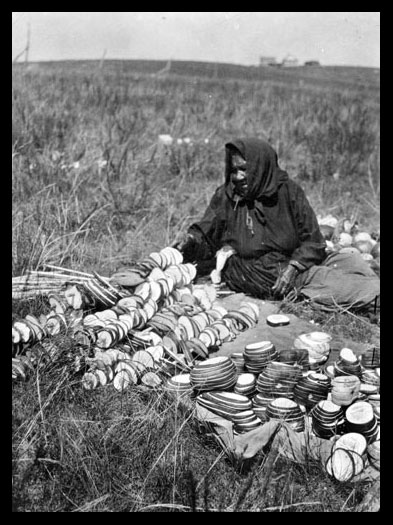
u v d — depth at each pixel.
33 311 4.06
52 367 3.42
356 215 7.00
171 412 3.25
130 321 3.84
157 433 3.09
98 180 6.86
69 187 6.43
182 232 5.99
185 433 3.14
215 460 2.98
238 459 2.93
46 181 6.38
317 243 4.89
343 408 3.13
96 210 5.92
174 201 6.72
